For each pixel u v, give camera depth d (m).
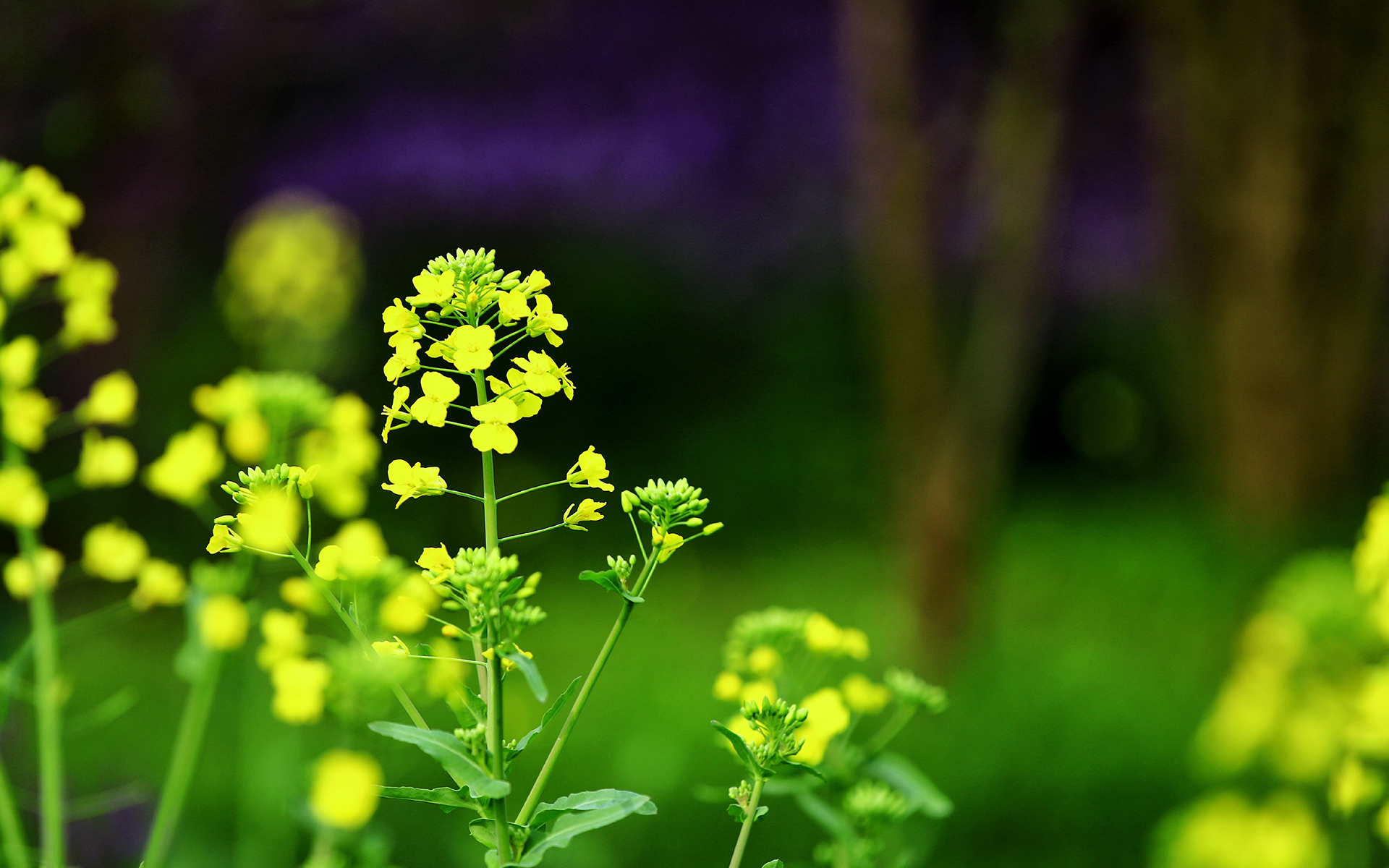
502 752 1.02
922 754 4.71
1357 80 6.80
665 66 10.88
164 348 8.88
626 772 4.04
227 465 1.89
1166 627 6.57
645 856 3.60
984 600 5.99
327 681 1.14
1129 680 5.73
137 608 1.47
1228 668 5.69
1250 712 2.26
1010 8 6.10
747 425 11.39
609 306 11.91
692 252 11.98
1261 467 7.45
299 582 1.23
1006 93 5.87
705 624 7.54
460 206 11.26
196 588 1.51
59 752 1.38
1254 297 7.32
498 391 1.07
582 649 6.91
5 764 3.65
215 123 8.16
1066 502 10.82
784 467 10.79
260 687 2.17
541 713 3.39
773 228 11.59
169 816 1.42
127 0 5.33
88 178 7.45
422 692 1.37
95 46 5.28
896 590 6.09
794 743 1.17
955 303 7.75
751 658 1.52
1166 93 7.47
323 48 8.79
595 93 10.95
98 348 8.02
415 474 1.06
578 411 11.61
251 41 7.82
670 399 11.84
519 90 10.83
